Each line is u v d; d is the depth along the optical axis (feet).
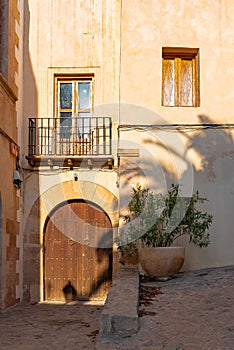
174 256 31.40
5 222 32.37
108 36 38.93
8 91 32.96
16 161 35.53
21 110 37.55
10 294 33.88
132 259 34.71
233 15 37.76
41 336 24.23
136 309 22.09
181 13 37.76
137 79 37.11
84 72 38.70
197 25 37.65
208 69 37.22
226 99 36.96
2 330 25.82
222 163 36.27
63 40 38.99
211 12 37.81
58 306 34.73
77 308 33.76
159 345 19.60
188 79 38.19
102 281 37.83
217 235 35.55
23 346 22.20
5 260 32.35
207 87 37.04
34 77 38.65
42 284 37.42
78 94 39.17
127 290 25.80
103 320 20.95
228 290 26.68
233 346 19.19
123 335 20.77
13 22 35.09
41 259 37.52
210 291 26.84
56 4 39.29
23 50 38.65
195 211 34.01
